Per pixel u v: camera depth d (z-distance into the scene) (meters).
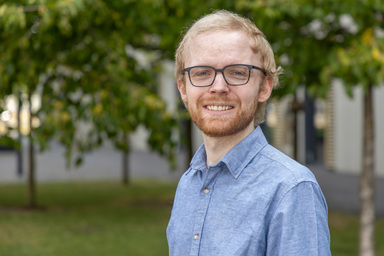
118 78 4.77
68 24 3.95
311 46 4.05
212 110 1.32
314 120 12.88
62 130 4.67
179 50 1.48
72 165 13.53
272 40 4.16
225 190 1.28
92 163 14.02
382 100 10.81
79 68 4.72
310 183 1.19
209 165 1.34
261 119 1.45
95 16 4.28
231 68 1.30
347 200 8.32
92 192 9.06
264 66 1.37
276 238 1.17
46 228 6.11
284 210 1.16
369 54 3.59
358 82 3.80
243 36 1.32
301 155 12.91
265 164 1.25
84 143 5.00
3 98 4.23
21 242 5.39
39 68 4.58
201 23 1.34
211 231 1.26
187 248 1.35
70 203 7.96
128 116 4.77
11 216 6.82
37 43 4.25
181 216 1.41
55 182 10.47
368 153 4.41
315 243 1.15
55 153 16.48
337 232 6.10
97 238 5.62
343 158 11.82
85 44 4.67
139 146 18.66
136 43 6.11
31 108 4.74
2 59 3.98
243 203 1.23
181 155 15.62
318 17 3.75
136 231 6.00
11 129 4.20
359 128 11.35
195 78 1.34
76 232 5.91
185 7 4.45
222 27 1.32
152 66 6.51
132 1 4.30
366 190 4.43
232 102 1.30
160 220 6.68
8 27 3.57
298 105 5.84
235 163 1.28
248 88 1.31
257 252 1.19
